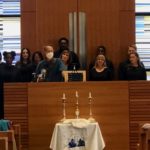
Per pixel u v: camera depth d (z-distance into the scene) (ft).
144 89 23.12
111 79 26.14
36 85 22.99
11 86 23.09
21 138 22.99
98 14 33.65
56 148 21.91
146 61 34.19
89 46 33.53
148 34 34.19
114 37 33.65
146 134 15.87
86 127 21.89
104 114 22.98
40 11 33.65
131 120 23.09
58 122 22.86
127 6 33.83
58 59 23.91
